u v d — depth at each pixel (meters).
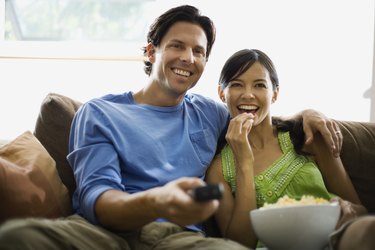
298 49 2.42
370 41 2.40
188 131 1.68
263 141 1.76
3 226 1.03
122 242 1.34
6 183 1.37
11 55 2.44
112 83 2.44
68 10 2.60
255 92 1.70
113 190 1.36
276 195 1.63
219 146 1.79
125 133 1.58
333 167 1.71
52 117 1.73
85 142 1.54
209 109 1.78
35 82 2.43
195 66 1.70
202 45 1.71
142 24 2.59
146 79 2.44
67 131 1.73
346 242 1.09
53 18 2.60
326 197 1.62
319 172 1.67
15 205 1.37
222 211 1.62
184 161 1.61
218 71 2.39
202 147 1.68
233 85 1.73
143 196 1.16
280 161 1.69
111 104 1.66
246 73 1.71
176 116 1.71
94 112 1.61
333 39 2.42
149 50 1.78
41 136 1.73
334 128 1.72
